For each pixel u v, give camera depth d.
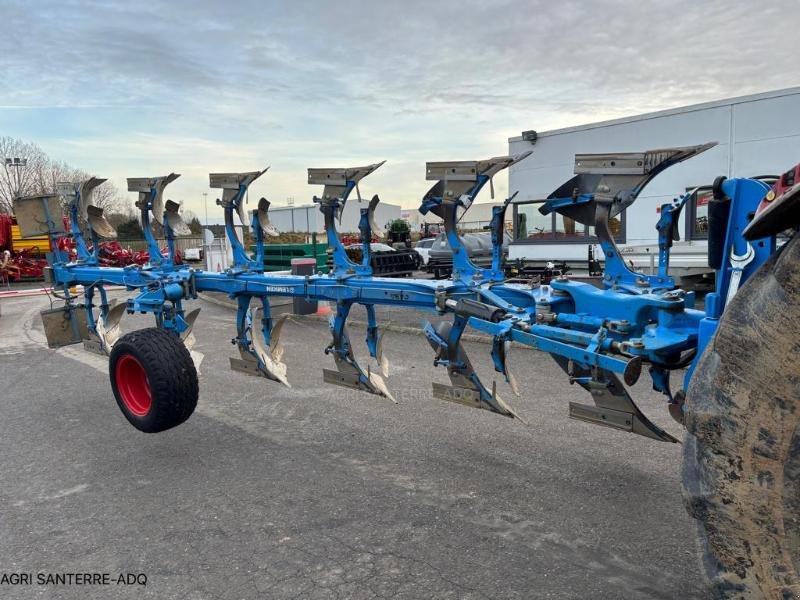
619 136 11.24
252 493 3.87
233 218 5.06
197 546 3.25
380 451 4.54
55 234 6.46
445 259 13.04
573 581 2.89
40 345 9.11
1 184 48.09
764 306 1.72
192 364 4.46
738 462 1.77
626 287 3.31
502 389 6.11
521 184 12.81
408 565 3.04
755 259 2.44
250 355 5.21
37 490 3.98
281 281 4.68
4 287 20.08
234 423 5.23
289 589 2.87
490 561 3.06
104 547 3.27
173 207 5.22
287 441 4.79
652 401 5.57
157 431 4.50
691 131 10.44
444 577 2.94
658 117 10.79
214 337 9.56
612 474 4.05
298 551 3.19
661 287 3.22
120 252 21.00
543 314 3.49
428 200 3.95
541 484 3.92
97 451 4.64
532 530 3.36
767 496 1.76
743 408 1.75
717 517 1.82
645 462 4.22
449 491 3.85
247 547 3.23
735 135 9.98
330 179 4.33
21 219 6.29
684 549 3.14
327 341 8.92
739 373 1.75
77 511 3.68
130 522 3.53
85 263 6.15
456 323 3.90
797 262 1.66
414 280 4.11
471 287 3.77
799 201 1.71
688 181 10.52
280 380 5.10
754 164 9.84
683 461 1.96
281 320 5.49
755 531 1.78
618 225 11.49
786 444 1.73
